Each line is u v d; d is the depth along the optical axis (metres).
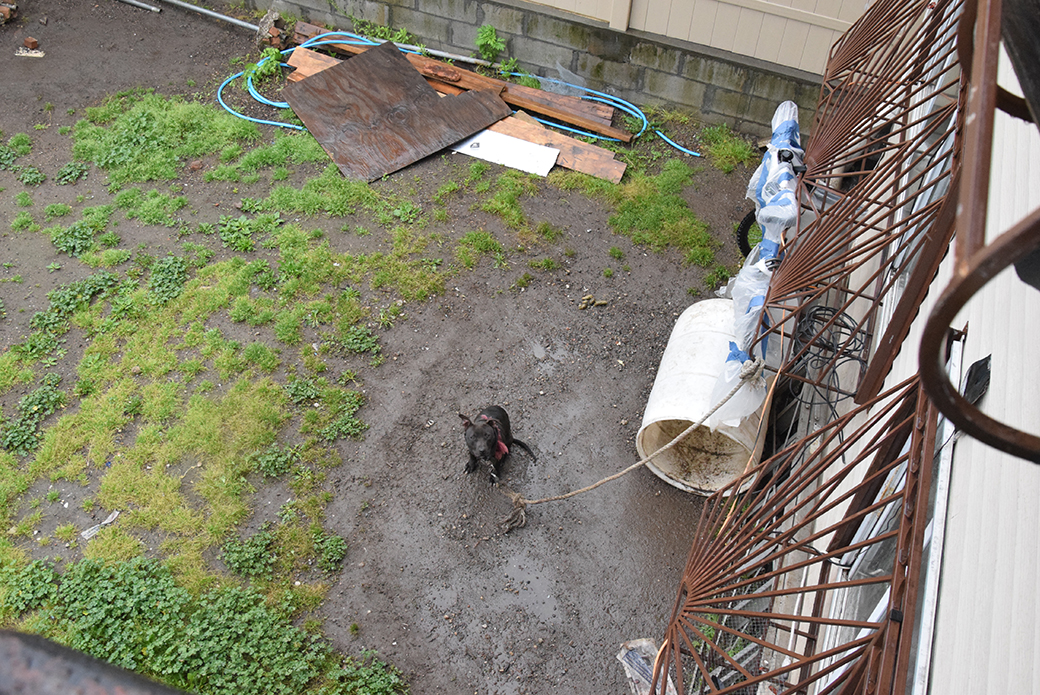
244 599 7.87
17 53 13.55
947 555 4.29
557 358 10.20
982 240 1.77
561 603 8.19
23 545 8.26
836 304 8.99
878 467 5.08
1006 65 5.58
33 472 8.77
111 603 7.75
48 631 7.59
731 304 9.02
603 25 12.80
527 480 9.09
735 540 5.24
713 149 12.84
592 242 11.55
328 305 10.46
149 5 14.55
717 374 8.44
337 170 12.20
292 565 8.24
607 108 13.25
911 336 6.28
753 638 4.59
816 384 6.94
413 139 12.52
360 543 8.49
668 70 12.91
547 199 12.07
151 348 9.92
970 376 4.66
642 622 8.10
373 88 12.93
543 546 8.57
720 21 12.16
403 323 10.41
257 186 11.97
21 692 0.69
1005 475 3.83
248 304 10.38
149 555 8.22
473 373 9.98
